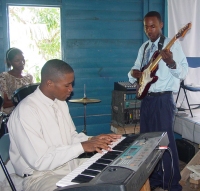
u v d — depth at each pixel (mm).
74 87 4039
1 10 3695
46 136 1719
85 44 4020
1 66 3762
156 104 2650
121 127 3756
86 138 1982
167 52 2459
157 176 2818
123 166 1272
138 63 3045
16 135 1643
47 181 1611
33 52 4020
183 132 3867
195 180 2928
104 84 4145
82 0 3941
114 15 4074
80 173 1342
